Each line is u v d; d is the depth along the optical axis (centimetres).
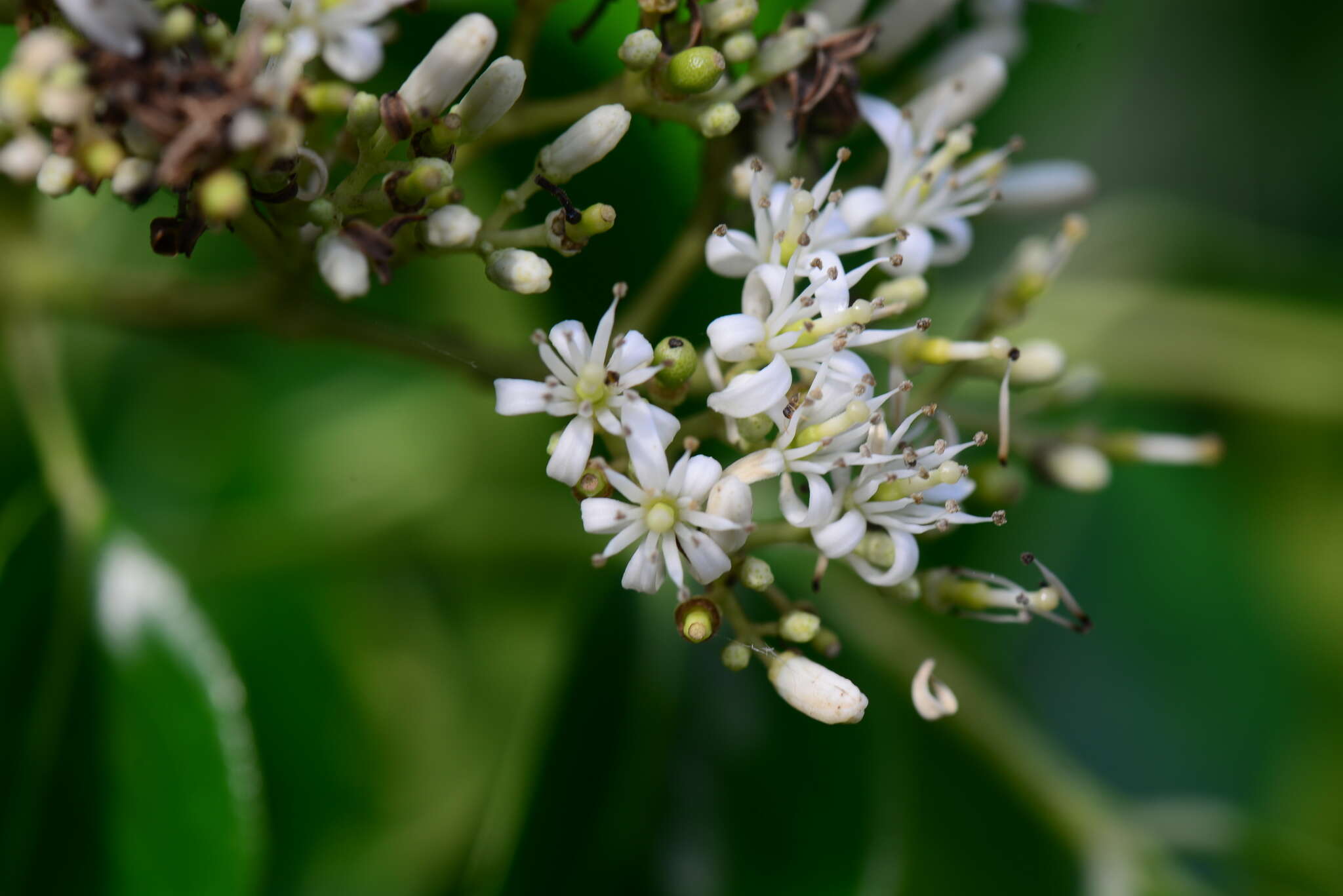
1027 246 33
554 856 33
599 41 33
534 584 36
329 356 37
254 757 33
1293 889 35
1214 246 38
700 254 32
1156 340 37
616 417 30
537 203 33
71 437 33
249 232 31
